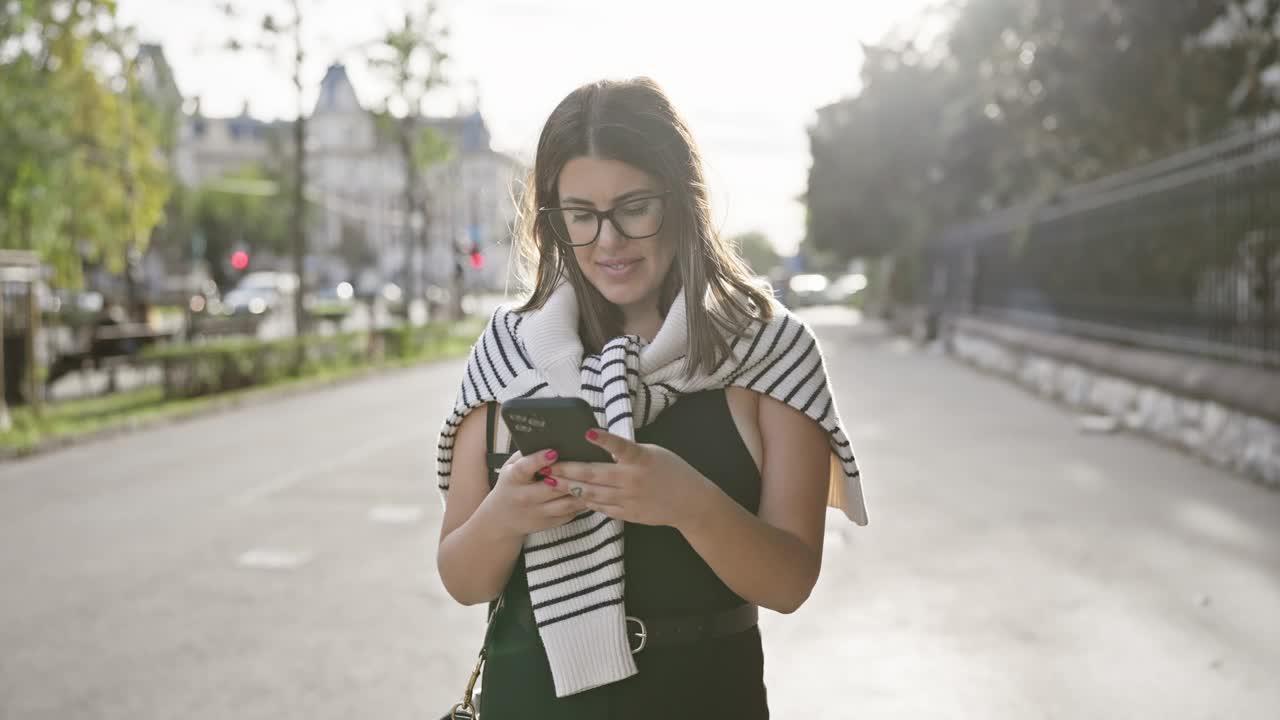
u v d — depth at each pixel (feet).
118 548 24.95
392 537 25.57
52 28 77.20
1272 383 31.07
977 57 67.77
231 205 295.28
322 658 17.19
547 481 5.22
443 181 129.80
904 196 126.31
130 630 18.78
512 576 5.84
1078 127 61.93
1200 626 17.75
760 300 5.86
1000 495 28.84
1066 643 17.08
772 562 5.43
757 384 5.71
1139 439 39.52
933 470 32.78
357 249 361.51
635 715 5.62
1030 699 14.85
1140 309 44.14
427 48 92.12
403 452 39.06
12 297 55.93
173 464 37.70
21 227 77.36
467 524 5.52
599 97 5.70
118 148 90.27
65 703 15.46
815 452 5.82
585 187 5.65
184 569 22.93
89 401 59.47
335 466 36.14
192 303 111.75
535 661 5.70
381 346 88.22
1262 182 33.12
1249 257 33.81
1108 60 56.44
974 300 82.02
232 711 15.06
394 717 14.75
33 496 32.14
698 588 5.72
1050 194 62.18
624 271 5.74
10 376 56.18
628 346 5.57
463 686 15.89
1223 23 54.24
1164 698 14.80
